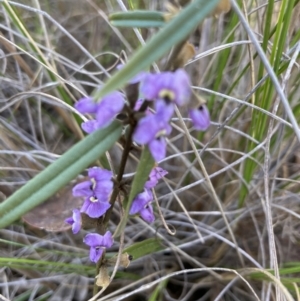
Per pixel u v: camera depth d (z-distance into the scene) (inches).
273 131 15.8
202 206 18.0
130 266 16.7
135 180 9.0
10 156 17.2
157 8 17.8
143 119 8.1
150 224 17.1
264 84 14.5
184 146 17.8
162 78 7.9
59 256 16.4
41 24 18.2
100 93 7.5
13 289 15.8
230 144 17.7
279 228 17.2
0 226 9.3
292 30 15.6
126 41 18.6
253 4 17.5
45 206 14.5
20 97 17.4
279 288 13.4
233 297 16.0
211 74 17.8
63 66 18.5
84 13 19.9
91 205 10.1
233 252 17.0
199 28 19.0
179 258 16.3
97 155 9.1
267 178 14.1
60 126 18.9
